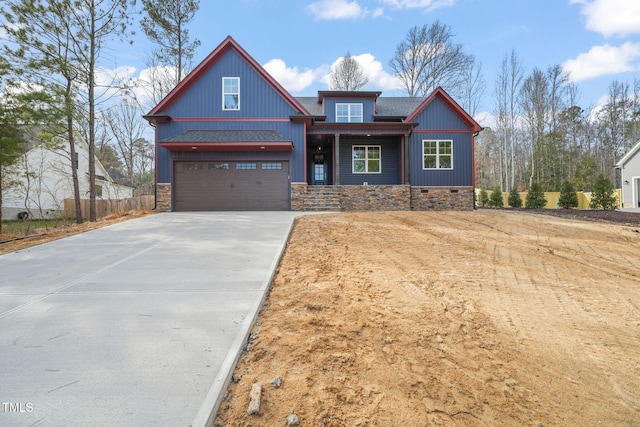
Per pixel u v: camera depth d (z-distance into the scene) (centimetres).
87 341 277
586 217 1175
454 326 324
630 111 3484
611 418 212
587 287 448
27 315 330
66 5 1179
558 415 212
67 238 729
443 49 3203
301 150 1378
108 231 812
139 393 209
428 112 1572
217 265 512
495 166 4119
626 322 346
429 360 264
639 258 600
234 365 244
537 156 3094
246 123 1388
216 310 341
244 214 1169
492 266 532
